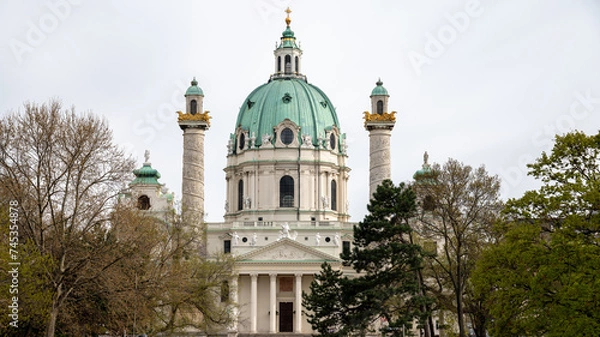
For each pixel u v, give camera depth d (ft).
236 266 492.54
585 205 229.86
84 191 261.03
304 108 602.85
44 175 257.14
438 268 351.25
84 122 264.52
